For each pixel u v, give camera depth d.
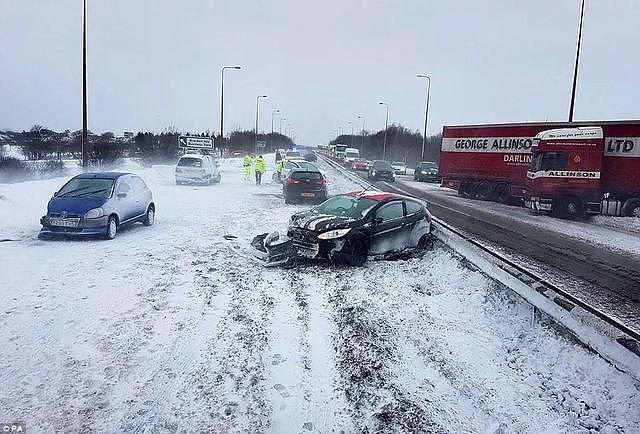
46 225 10.61
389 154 85.88
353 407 4.54
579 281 8.80
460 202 23.16
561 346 5.73
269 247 9.54
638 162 17.30
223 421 4.23
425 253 10.53
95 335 5.71
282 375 5.04
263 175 35.56
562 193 18.48
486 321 6.78
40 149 48.09
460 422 4.40
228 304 6.97
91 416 4.18
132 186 12.38
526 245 12.12
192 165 25.41
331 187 26.67
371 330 6.28
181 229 12.56
